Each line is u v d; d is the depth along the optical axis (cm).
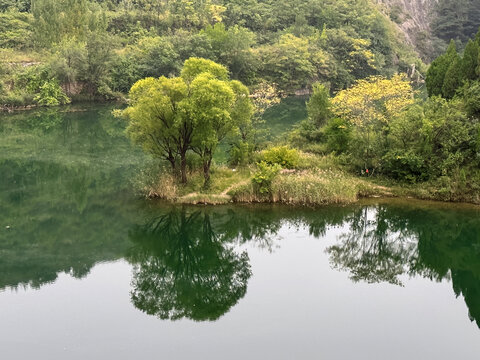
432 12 12406
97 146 3669
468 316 1333
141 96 2138
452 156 2281
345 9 9988
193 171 2427
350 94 2739
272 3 10350
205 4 8962
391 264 1731
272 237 1958
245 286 1537
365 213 2153
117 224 2092
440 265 1744
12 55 6072
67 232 1992
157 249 1884
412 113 2489
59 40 6538
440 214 2123
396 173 2452
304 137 3111
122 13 7919
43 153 3409
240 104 2322
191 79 2311
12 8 7406
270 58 7850
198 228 2067
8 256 1734
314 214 2142
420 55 11188
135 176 2770
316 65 8062
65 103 5928
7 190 2552
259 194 2248
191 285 1586
